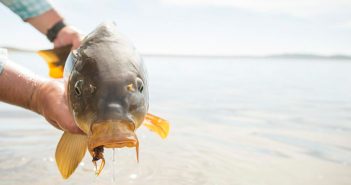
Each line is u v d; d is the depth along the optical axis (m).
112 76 0.46
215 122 1.93
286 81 6.00
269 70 11.50
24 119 1.80
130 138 0.41
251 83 5.29
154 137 1.48
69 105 0.50
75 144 0.58
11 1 0.86
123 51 0.48
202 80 5.62
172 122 1.87
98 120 0.43
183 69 10.55
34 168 1.08
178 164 1.16
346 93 4.03
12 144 1.31
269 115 2.25
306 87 4.78
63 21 0.88
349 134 1.74
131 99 0.45
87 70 0.47
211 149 1.35
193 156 1.25
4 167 1.08
